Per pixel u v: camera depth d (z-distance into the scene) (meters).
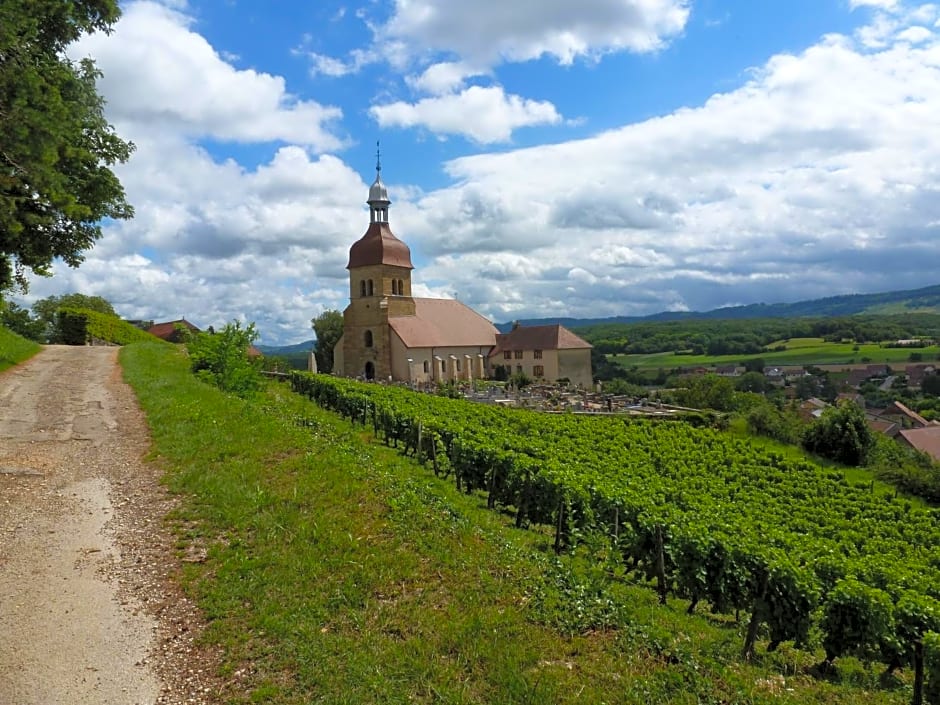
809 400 87.38
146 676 7.08
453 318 87.31
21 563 9.77
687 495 23.47
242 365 29.77
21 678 6.92
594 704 6.70
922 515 29.22
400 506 12.10
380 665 7.21
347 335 80.31
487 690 6.90
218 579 9.20
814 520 26.58
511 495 16.41
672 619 10.22
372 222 79.50
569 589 9.45
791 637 10.50
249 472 14.02
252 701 6.64
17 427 19.30
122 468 15.20
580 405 52.25
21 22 16.45
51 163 17.91
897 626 10.20
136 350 42.66
